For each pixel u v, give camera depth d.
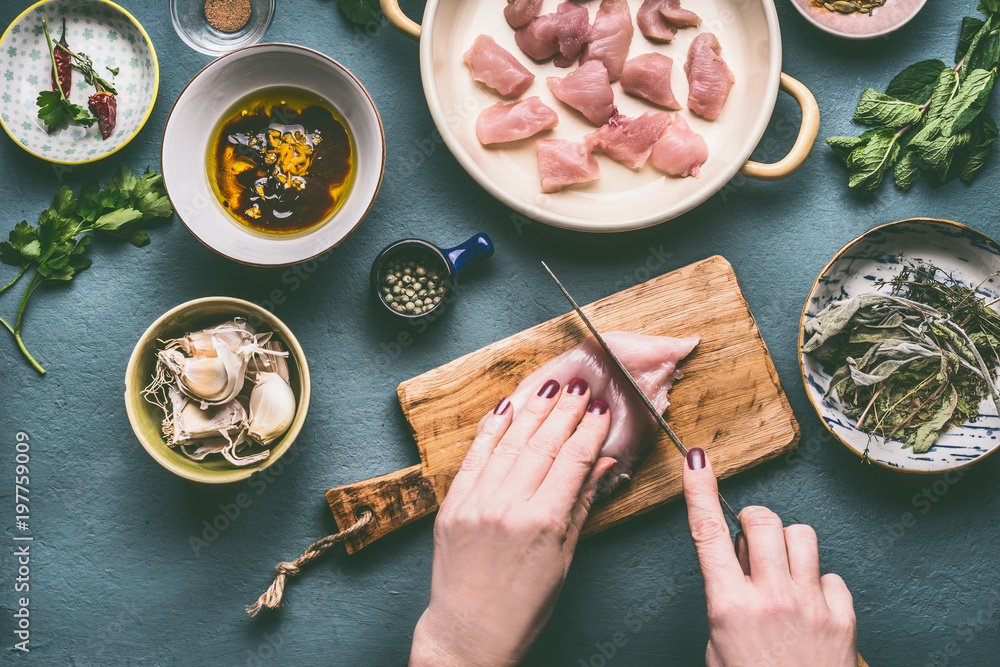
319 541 0.74
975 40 0.78
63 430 0.78
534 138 0.79
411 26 0.74
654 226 0.79
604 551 0.78
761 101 0.76
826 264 0.78
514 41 0.79
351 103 0.75
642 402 0.74
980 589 0.78
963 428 0.76
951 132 0.77
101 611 0.77
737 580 0.65
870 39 0.80
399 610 0.78
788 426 0.76
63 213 0.77
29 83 0.78
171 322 0.72
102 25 0.78
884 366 0.75
